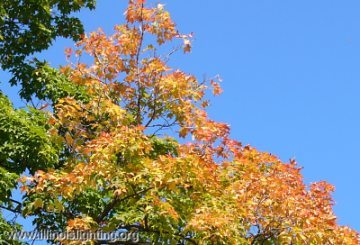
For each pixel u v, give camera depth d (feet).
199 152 42.16
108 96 44.86
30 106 51.88
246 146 44.34
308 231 38.60
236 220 38.40
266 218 39.42
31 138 48.16
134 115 44.70
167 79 43.73
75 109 42.37
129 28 45.75
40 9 63.93
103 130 43.09
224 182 43.21
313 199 44.09
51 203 40.34
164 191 39.55
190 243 39.70
